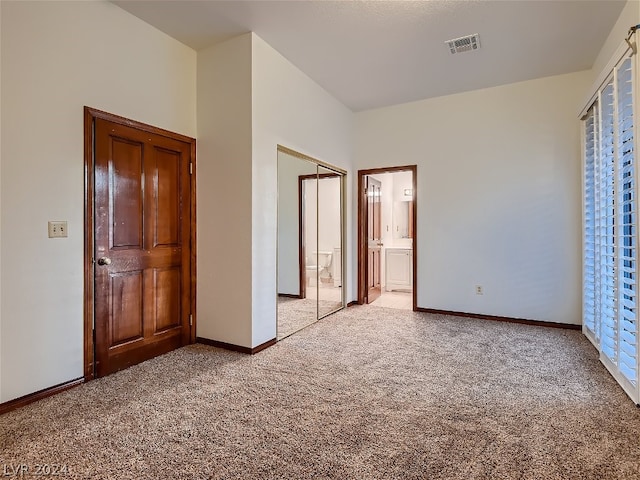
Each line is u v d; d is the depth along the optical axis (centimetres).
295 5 262
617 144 238
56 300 229
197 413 199
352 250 507
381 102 464
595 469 150
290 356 294
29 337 216
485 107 418
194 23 287
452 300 439
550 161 386
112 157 263
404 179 679
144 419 193
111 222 262
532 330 371
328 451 164
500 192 411
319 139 413
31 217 217
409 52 332
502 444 169
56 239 229
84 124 244
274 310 331
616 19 277
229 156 313
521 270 400
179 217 317
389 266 652
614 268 247
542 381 243
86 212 245
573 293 376
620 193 237
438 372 259
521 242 401
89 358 246
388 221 670
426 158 453
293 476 147
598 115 290
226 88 315
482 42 314
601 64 325
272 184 330
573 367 268
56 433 179
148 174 289
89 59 247
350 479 145
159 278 299
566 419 192
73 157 238
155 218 295
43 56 222
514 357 290
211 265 324
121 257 269
